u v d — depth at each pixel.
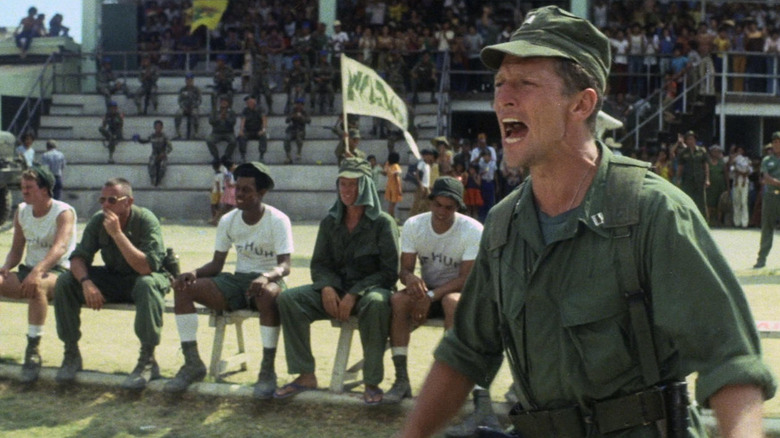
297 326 5.48
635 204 2.03
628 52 24.00
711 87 21.36
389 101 10.82
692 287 1.93
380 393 5.36
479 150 19.83
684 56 23.70
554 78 2.08
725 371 1.86
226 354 6.73
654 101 23.48
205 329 7.64
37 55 27.27
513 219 2.21
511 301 2.16
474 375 2.36
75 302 5.93
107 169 22.95
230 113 22.34
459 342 2.37
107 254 5.95
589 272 2.05
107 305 5.98
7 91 25.25
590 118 2.13
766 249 11.88
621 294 2.03
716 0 26.09
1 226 17.33
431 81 23.75
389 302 5.34
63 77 26.56
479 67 25.00
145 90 24.55
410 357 6.65
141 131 24.27
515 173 20.09
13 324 7.93
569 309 2.06
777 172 11.77
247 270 5.91
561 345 2.09
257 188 5.82
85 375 5.89
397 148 22.44
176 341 7.16
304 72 23.78
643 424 2.04
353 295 5.42
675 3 25.98
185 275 5.71
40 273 5.98
